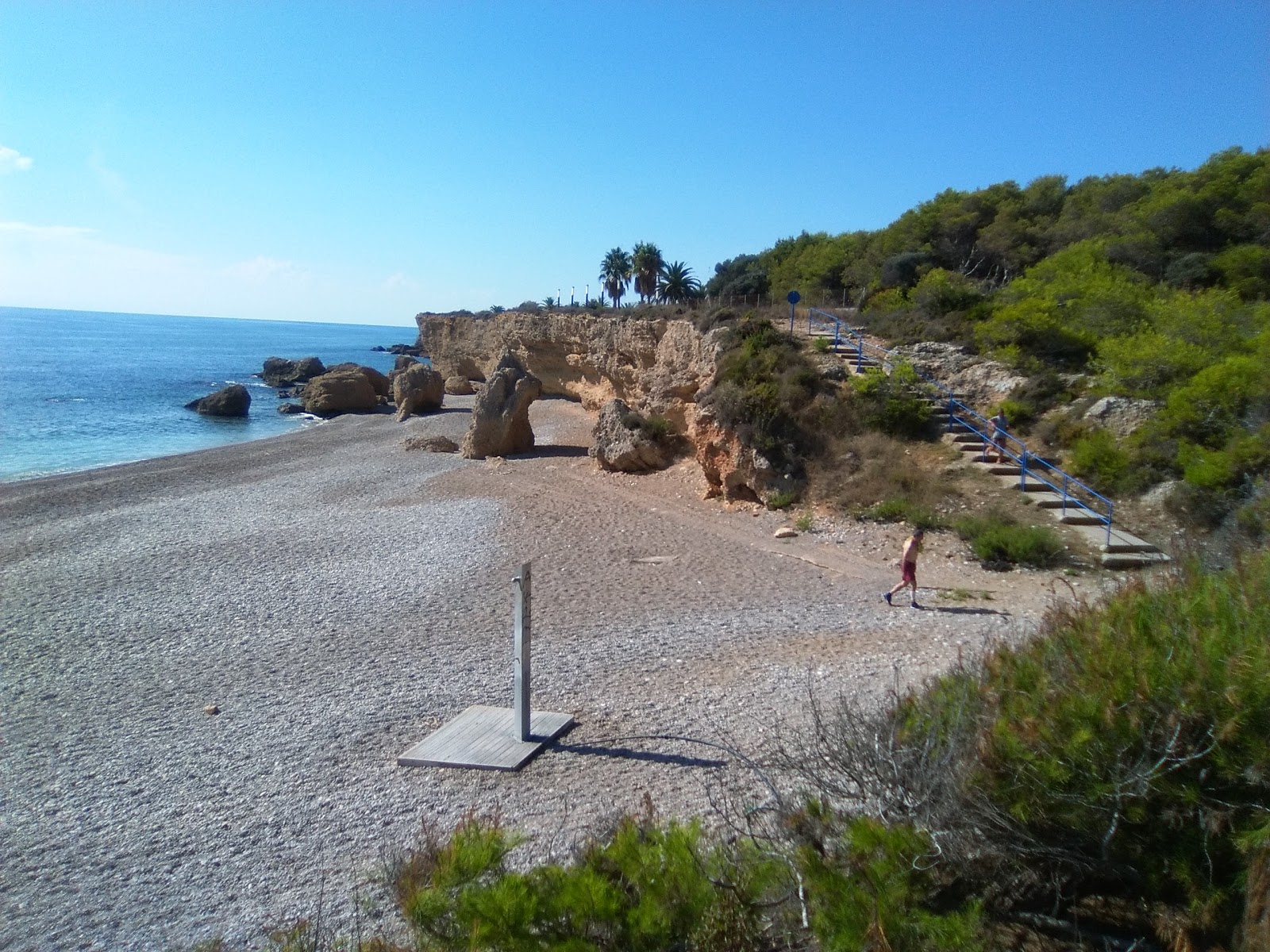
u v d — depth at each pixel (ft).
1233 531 43.73
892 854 13.98
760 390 72.95
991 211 132.98
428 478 97.45
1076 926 13.58
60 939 21.47
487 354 205.57
